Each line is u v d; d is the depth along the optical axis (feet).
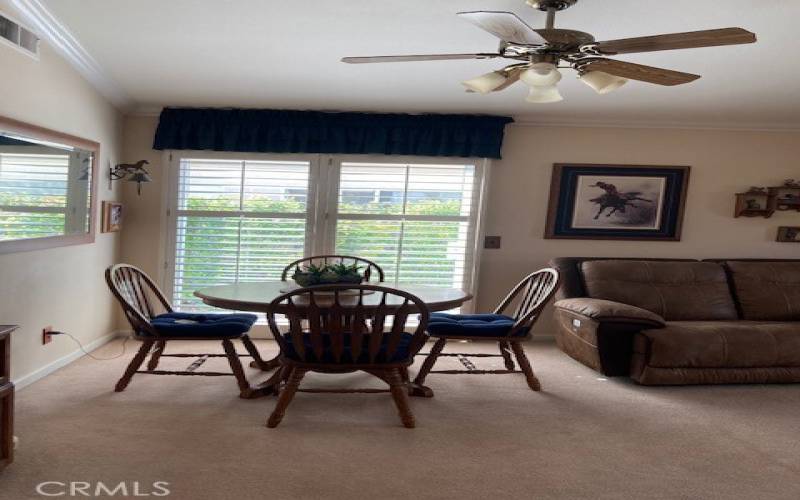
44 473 6.72
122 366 11.12
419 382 10.25
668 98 12.78
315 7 8.63
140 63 10.96
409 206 14.10
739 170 14.80
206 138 13.32
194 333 9.30
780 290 13.41
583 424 9.05
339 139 13.55
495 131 13.80
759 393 10.84
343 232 13.99
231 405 9.26
